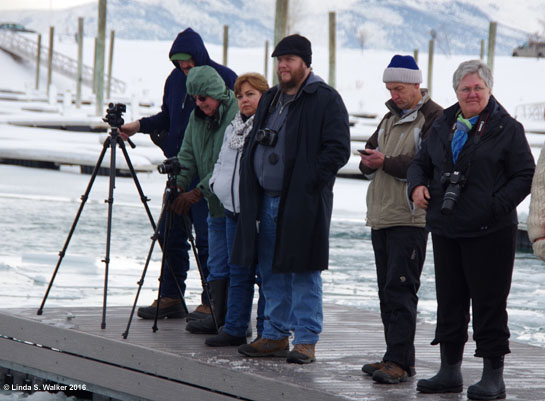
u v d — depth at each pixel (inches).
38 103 6697.8
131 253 1540.4
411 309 579.5
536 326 1032.2
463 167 517.7
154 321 765.3
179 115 795.4
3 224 1865.2
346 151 591.5
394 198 582.2
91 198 2377.0
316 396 537.0
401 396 533.3
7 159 3142.2
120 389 658.8
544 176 453.1
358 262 1520.7
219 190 666.2
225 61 7342.5
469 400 530.3
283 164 601.9
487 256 520.1
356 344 706.8
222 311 707.4
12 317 745.0
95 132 4776.1
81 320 751.7
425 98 588.7
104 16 5438.0
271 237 619.5
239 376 581.0
